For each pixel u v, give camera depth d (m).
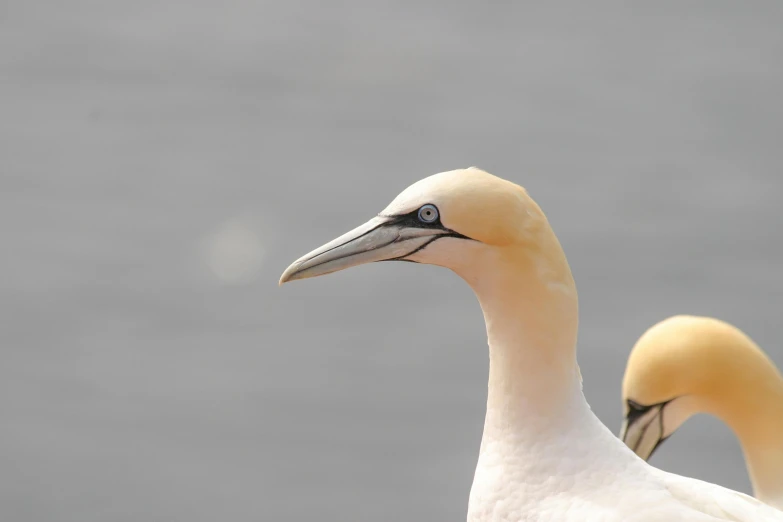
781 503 11.09
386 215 8.26
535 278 7.98
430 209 8.06
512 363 8.10
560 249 8.09
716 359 11.17
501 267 8.00
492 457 8.20
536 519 7.94
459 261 8.10
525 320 8.03
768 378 11.18
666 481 8.02
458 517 25.14
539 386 8.05
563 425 8.05
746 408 11.18
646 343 11.43
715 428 24.91
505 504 8.08
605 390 27.69
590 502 7.81
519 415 8.09
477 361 30.28
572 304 8.07
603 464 7.96
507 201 7.95
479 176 8.06
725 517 7.86
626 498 7.77
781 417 11.17
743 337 11.34
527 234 7.96
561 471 7.96
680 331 11.35
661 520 7.63
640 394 11.39
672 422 11.41
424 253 8.16
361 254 8.23
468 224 7.96
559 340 8.05
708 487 8.10
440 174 8.18
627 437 11.52
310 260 8.32
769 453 11.17
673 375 11.25
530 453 8.05
